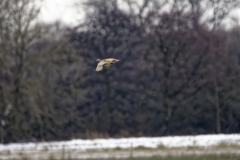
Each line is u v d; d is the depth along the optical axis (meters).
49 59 118.00
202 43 157.88
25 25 114.88
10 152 86.81
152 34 158.12
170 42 156.88
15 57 117.12
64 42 120.56
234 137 119.50
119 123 153.12
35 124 124.19
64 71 122.44
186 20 160.25
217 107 157.62
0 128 116.81
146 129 154.62
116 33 161.12
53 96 124.38
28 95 116.62
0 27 113.44
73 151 85.56
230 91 158.25
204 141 101.69
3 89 117.50
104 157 76.38
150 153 81.88
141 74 160.50
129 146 92.44
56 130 128.75
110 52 159.12
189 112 157.88
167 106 157.00
